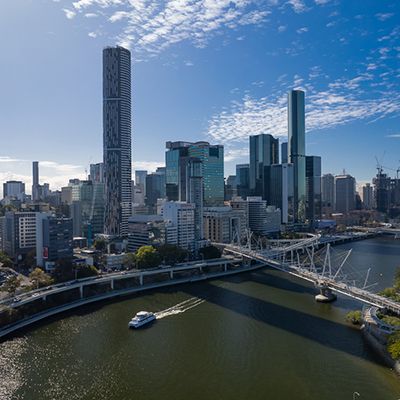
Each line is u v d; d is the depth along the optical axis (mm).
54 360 191125
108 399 156625
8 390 163750
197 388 164375
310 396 156625
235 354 197000
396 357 175750
